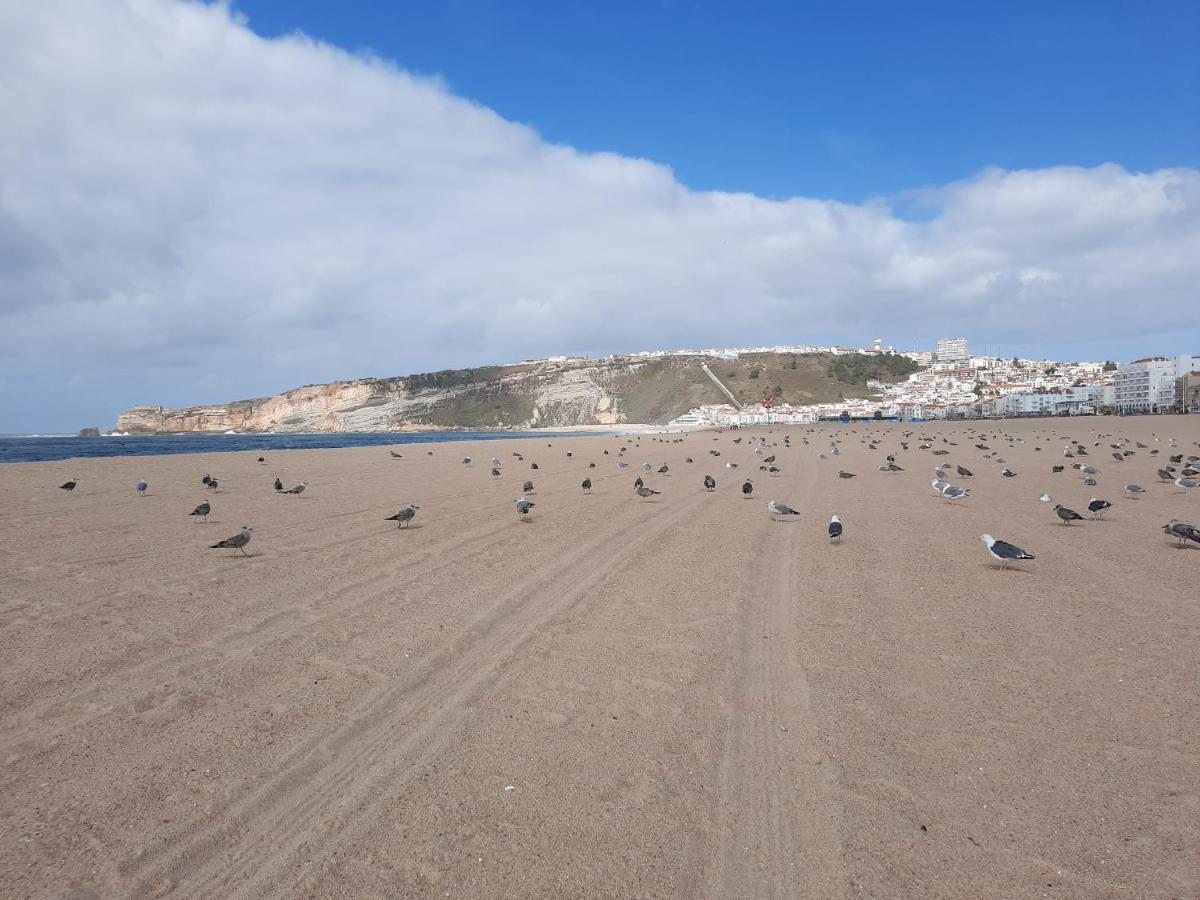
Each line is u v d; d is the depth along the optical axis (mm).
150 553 15836
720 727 7633
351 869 5270
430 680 8836
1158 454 47781
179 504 24422
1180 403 145500
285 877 5168
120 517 21047
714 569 14992
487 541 18016
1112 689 8492
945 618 11438
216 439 157750
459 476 36938
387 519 19453
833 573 14609
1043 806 6098
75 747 6969
